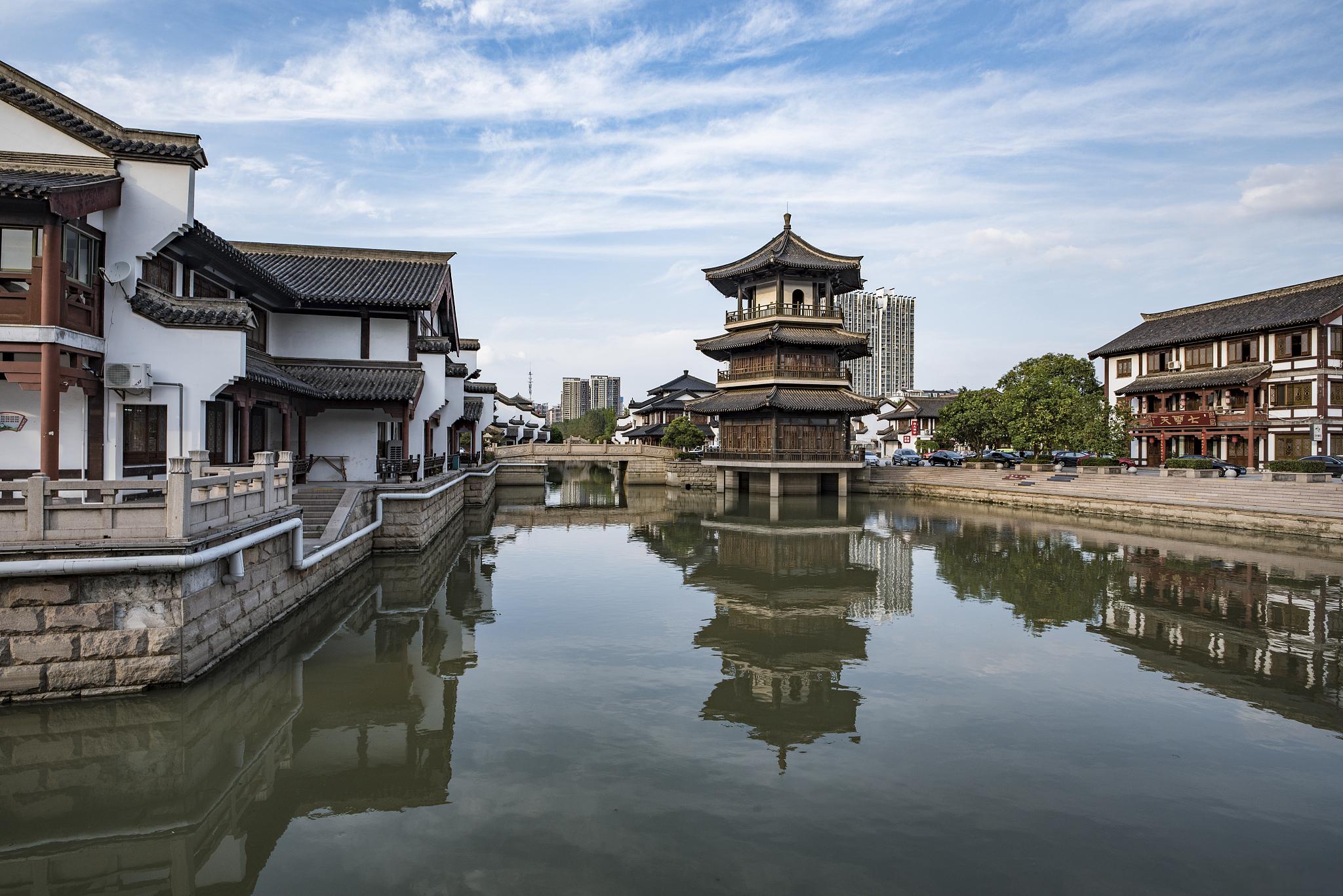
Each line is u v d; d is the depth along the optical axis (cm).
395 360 3008
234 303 1795
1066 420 4962
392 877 766
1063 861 801
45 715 1048
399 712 1222
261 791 960
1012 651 1597
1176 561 2703
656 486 7144
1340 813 905
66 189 1433
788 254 5175
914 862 796
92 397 1634
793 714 1223
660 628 1780
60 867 808
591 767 1023
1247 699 1298
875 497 5491
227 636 1311
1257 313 5084
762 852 813
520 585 2292
